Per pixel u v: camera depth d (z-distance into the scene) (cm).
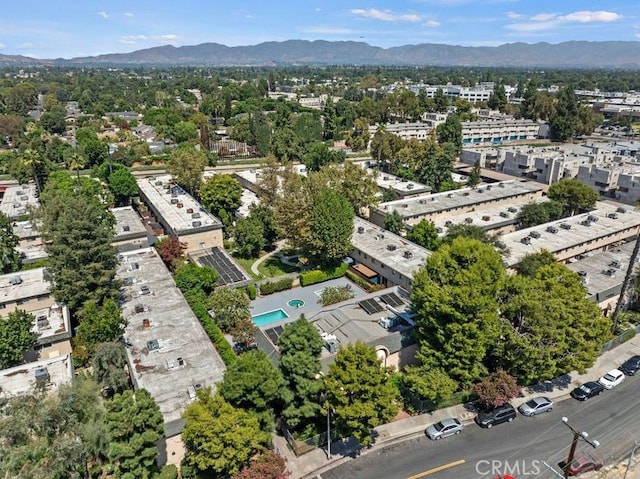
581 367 4253
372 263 6662
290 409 3662
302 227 6662
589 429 4022
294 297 6341
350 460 3706
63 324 4981
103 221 6588
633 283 5666
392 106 19950
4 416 3055
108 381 4053
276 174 8319
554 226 7606
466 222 7888
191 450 3472
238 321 5209
